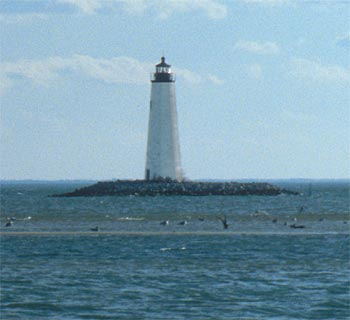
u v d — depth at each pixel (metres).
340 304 177.25
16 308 172.25
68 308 172.38
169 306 174.25
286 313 169.88
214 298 181.88
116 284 196.50
